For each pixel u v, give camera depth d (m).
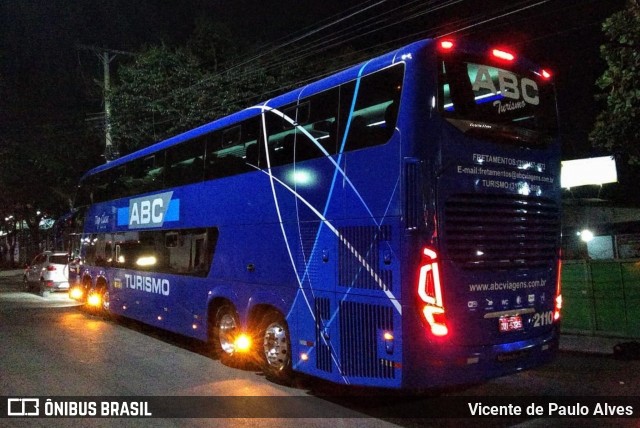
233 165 8.64
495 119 6.11
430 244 5.51
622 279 10.52
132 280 12.28
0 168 29.05
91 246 15.11
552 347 6.60
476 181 5.86
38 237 38.50
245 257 8.16
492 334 5.91
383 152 5.85
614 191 24.53
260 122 8.02
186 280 9.90
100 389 7.40
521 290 6.24
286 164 7.38
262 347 7.94
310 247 6.84
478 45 6.12
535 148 6.50
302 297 6.93
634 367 8.60
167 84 20.73
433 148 5.58
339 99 6.55
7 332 12.19
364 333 5.96
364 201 6.03
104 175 14.41
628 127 8.54
